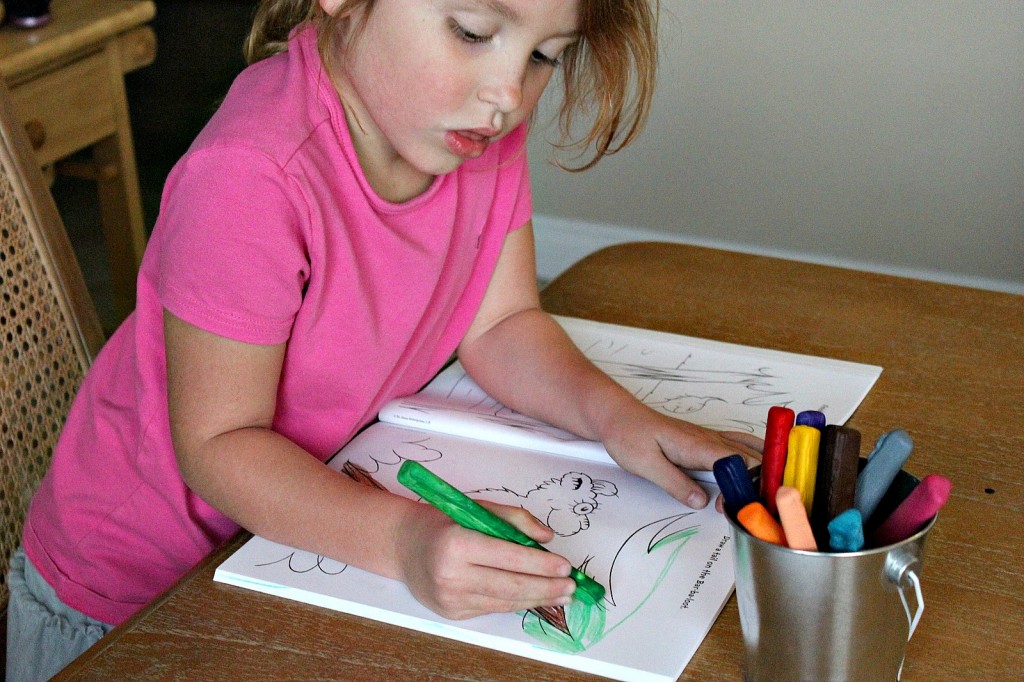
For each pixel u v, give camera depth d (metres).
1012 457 0.77
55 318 0.96
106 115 1.92
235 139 0.74
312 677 0.56
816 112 2.35
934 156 2.29
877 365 0.91
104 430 0.89
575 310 1.02
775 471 0.54
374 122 0.79
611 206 2.63
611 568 0.65
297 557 0.66
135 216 2.07
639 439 0.76
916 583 0.50
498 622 0.60
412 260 0.84
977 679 0.56
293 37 0.81
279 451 0.72
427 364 0.93
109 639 0.59
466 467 0.77
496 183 0.92
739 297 1.04
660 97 2.46
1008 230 2.29
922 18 2.19
